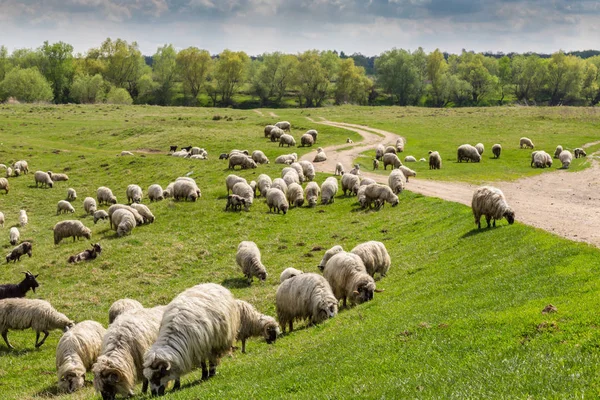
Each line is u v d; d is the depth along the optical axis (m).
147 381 14.24
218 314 13.74
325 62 189.38
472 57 199.38
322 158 66.31
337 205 43.84
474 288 18.22
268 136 85.19
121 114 116.81
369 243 24.30
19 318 20.38
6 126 97.19
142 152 77.94
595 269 16.34
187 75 176.38
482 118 106.69
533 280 17.08
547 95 192.50
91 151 80.25
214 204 44.91
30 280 25.50
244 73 181.50
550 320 12.73
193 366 13.50
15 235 40.12
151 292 27.98
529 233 23.70
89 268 31.81
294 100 195.88
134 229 39.88
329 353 14.51
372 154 72.06
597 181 50.34
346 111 128.25
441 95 181.38
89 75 168.38
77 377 15.98
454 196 42.03
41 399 15.22
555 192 43.69
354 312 19.27
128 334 14.09
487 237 25.44
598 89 180.25
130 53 174.25
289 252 33.53
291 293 19.12
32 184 60.88
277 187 45.66
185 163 64.06
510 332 12.73
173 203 45.22
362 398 10.42
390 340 14.32
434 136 88.69
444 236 29.03
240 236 37.41
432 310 16.70
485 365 11.07
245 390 12.26
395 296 20.56
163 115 116.75
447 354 12.41
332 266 21.61
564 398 8.69
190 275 30.73
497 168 60.47
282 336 18.70
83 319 24.02
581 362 10.16
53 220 47.34
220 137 84.00
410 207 39.59
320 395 10.99
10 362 19.30
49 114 113.50
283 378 12.78
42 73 165.38
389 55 187.38
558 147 69.38
